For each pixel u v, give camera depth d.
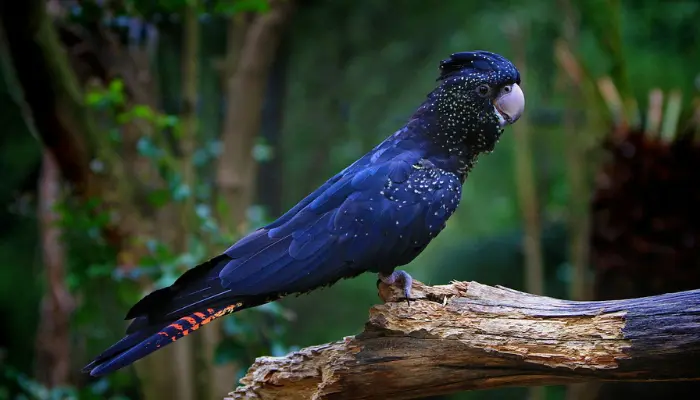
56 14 5.53
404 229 3.64
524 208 6.75
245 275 3.43
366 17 9.37
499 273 10.05
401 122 10.29
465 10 9.48
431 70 10.21
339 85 10.26
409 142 3.94
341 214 3.59
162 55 6.83
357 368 3.29
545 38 9.21
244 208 6.52
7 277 10.05
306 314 10.79
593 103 6.00
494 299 3.27
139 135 5.61
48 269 7.50
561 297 9.60
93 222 5.36
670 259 5.47
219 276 3.43
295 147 10.58
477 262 10.24
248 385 3.52
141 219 5.57
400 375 3.28
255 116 6.59
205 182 6.77
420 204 3.69
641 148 5.51
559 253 9.70
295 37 9.41
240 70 6.56
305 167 10.65
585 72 6.11
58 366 7.58
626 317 3.04
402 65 10.12
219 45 7.86
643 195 5.52
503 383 3.25
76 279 5.59
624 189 5.56
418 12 9.38
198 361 5.73
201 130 7.48
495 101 3.89
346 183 3.70
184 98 5.49
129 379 5.95
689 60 8.48
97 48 5.59
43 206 7.41
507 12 9.34
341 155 10.63
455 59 4.01
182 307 3.35
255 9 5.26
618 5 6.25
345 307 10.93
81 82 5.60
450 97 3.93
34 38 4.99
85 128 5.39
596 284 5.74
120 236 5.54
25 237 10.09
